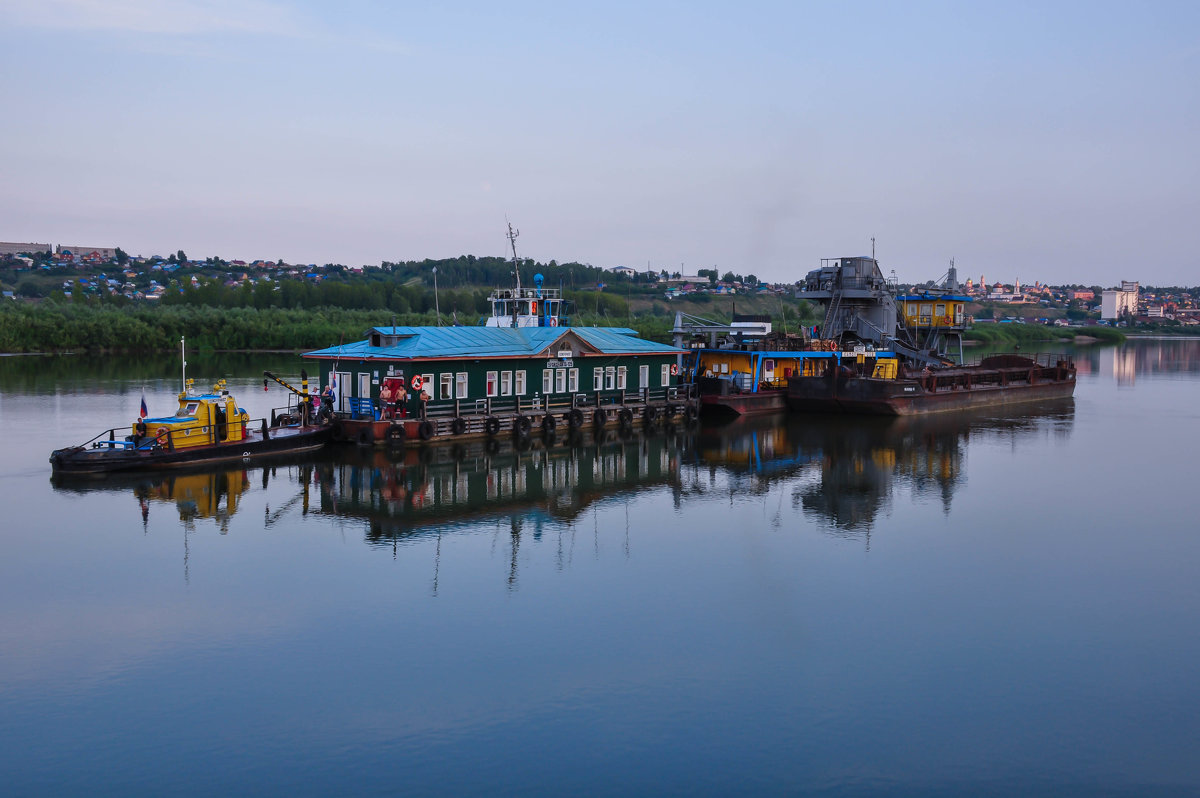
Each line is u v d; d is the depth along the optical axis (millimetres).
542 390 63156
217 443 49438
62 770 20891
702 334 78062
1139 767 21750
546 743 22281
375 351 56188
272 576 32969
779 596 32250
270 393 84750
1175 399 96000
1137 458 59031
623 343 70750
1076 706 24609
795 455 59000
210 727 22766
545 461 54406
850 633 29125
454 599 31219
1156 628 29891
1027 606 31734
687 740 22531
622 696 24641
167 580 32375
